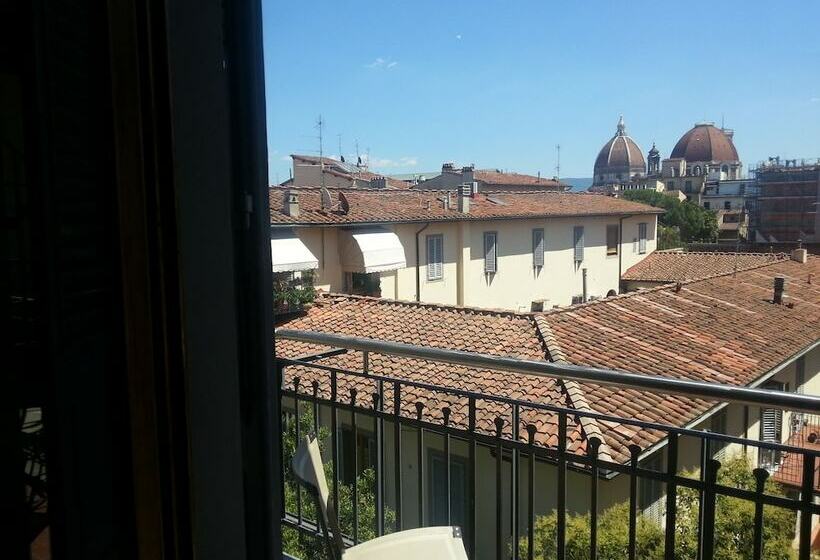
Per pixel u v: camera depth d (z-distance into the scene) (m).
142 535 0.84
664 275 30.66
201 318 0.90
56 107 0.76
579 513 7.47
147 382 0.83
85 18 0.78
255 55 1.01
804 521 1.77
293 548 2.99
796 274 23.09
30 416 0.78
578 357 11.40
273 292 1.05
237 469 0.97
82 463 0.80
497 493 2.34
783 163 60.34
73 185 0.77
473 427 2.38
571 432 8.20
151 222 0.82
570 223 28.50
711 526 1.94
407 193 25.50
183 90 0.86
